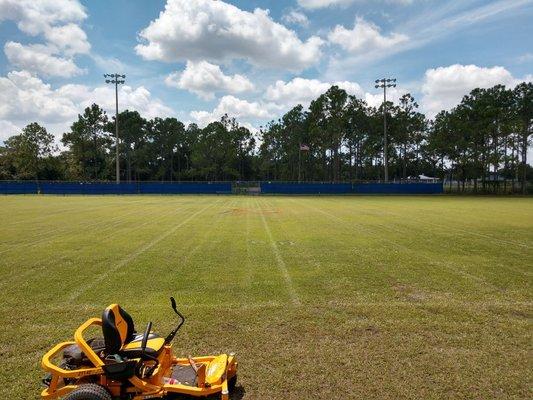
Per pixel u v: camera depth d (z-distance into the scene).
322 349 6.04
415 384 5.04
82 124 92.31
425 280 9.89
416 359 5.70
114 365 4.22
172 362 4.82
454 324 7.02
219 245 14.57
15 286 9.35
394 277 10.17
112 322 4.39
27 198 47.81
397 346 6.13
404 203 40.19
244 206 34.81
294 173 102.81
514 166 68.56
